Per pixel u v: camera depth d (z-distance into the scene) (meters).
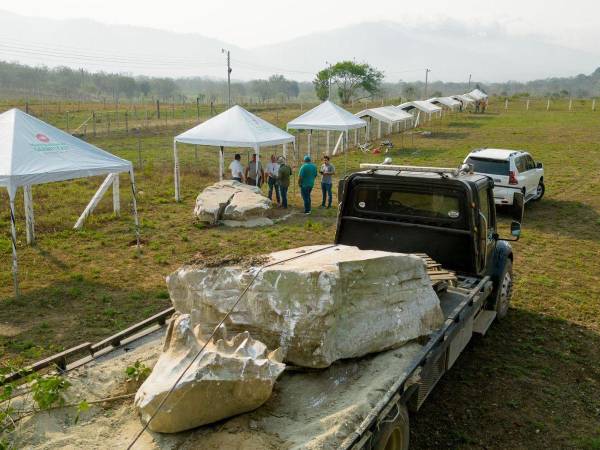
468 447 5.09
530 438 5.24
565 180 21.23
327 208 16.84
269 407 3.87
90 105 71.56
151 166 22.34
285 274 4.13
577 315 8.33
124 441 3.49
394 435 4.21
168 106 77.25
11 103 62.22
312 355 4.07
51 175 10.09
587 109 60.97
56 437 3.54
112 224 13.89
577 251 12.09
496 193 15.09
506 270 7.65
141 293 9.04
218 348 3.73
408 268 4.84
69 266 10.40
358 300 4.41
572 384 6.28
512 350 7.09
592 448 5.09
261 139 16.91
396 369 4.21
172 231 13.40
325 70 87.75
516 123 46.03
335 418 3.56
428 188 6.43
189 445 3.44
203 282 4.50
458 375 6.42
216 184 15.98
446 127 44.00
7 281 9.48
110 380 4.20
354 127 24.02
